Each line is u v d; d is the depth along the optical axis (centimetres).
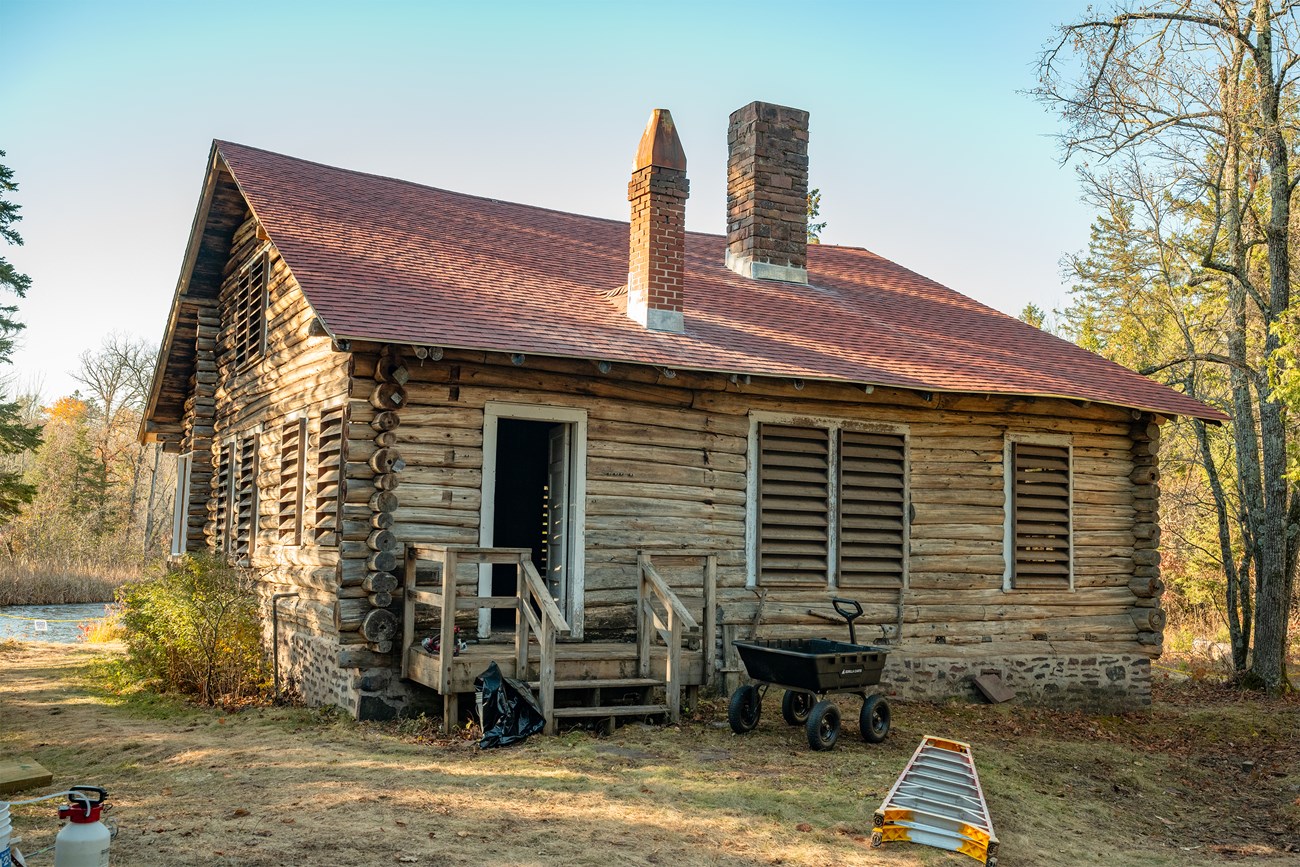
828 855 698
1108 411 1456
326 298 1037
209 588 1266
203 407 1747
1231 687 1680
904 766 935
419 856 624
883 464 1335
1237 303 1811
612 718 1011
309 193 1381
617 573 1166
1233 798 1046
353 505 1054
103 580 3650
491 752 906
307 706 1153
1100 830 872
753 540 1259
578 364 1135
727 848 691
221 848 620
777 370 1174
